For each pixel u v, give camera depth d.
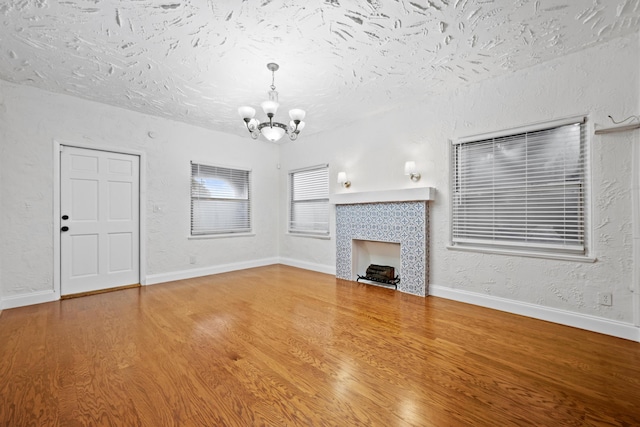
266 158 5.43
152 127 4.04
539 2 1.89
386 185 3.92
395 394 1.60
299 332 2.41
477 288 3.10
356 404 1.51
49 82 3.01
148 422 1.38
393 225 3.72
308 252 5.06
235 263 4.96
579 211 2.52
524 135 2.82
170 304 3.15
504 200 2.95
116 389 1.63
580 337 2.31
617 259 2.33
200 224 4.58
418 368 1.86
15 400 1.53
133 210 3.92
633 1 1.88
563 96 2.56
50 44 2.31
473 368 1.86
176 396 1.57
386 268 3.95
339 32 2.19
